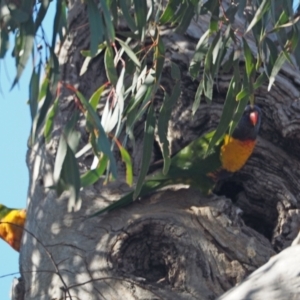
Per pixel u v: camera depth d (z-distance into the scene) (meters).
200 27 8.95
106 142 5.89
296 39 6.71
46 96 5.82
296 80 8.59
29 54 5.69
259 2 6.73
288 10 6.52
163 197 8.12
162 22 7.12
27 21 5.79
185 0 6.95
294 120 8.32
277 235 8.02
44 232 7.80
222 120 6.98
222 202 7.88
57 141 8.27
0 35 5.75
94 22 5.90
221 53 6.99
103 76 8.91
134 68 7.20
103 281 7.18
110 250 7.40
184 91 8.74
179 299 7.05
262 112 8.62
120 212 7.78
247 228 7.74
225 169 8.60
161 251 7.48
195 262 7.31
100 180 8.10
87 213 7.77
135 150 8.52
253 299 5.35
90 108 5.99
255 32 6.78
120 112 6.79
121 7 6.48
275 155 8.56
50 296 7.31
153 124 6.80
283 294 5.31
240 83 7.25
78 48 9.02
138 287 7.10
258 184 8.51
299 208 8.28
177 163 8.50
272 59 6.95
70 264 7.40
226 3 9.06
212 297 7.09
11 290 8.13
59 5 5.98
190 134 8.84
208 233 7.54
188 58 8.71
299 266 5.49
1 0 5.75
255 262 7.39
